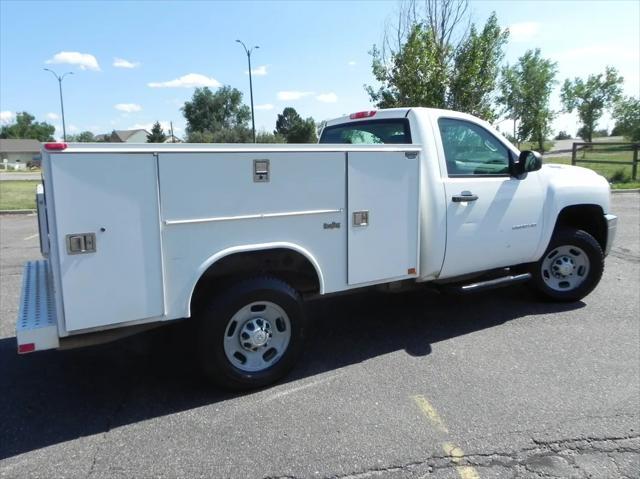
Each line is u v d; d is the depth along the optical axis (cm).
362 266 396
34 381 389
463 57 1479
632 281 638
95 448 299
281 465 280
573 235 530
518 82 3500
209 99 8525
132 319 316
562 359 409
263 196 346
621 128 5372
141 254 312
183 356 431
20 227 1170
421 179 421
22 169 7038
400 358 418
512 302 557
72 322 299
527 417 323
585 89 5784
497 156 482
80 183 290
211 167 326
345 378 383
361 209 388
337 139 535
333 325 499
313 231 370
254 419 328
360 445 297
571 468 274
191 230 326
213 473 274
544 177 507
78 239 293
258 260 373
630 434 303
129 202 304
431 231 430
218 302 343
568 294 543
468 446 294
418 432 309
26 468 280
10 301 581
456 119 459
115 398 360
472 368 395
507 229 477
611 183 1777
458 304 554
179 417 332
